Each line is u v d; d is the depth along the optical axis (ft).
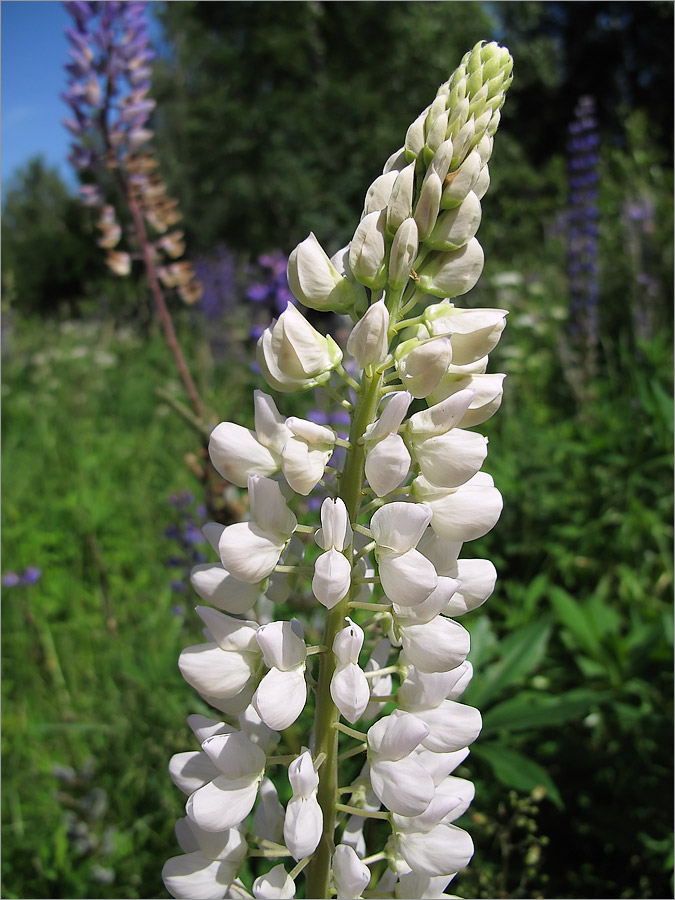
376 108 7.34
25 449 3.16
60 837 1.23
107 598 1.72
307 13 7.62
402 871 0.63
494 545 1.79
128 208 1.44
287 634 0.59
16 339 4.33
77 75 1.39
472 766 1.17
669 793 1.16
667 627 1.20
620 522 1.87
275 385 0.62
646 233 2.97
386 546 0.59
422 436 0.60
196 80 8.39
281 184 7.11
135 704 1.36
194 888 0.61
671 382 2.20
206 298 3.64
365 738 0.60
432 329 0.61
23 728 1.56
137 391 3.75
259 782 0.61
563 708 1.04
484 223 5.41
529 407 2.59
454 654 0.59
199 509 1.44
